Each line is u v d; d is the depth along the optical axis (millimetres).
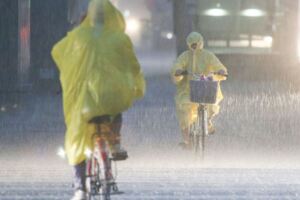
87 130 17016
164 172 25297
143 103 53031
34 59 56812
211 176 24359
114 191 17016
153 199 20109
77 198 17328
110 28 17500
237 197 20469
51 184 22656
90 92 17016
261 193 21109
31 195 20719
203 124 28469
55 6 56812
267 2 75750
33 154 30344
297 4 75875
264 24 75688
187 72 28422
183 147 29109
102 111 16859
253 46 75750
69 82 17188
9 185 22406
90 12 17516
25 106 49094
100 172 17234
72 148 17062
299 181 23344
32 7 56875
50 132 37312
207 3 75562
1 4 49781
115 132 17109
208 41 75750
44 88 56750
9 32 49812
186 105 28578
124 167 26672
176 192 21219
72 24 56656
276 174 24891
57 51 17453
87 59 17094
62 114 45062
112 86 16938
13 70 49781
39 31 56844
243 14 75562
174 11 82438
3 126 39344
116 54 17203
